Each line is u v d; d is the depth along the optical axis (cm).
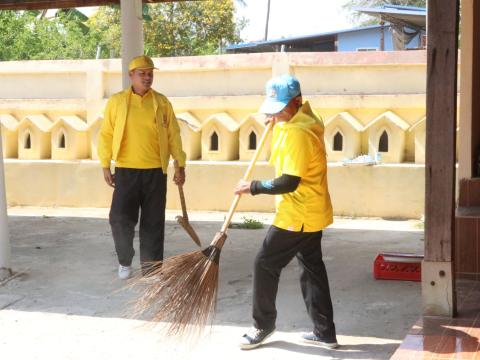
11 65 1256
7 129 1246
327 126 1115
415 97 1074
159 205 706
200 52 2308
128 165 698
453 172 508
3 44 2077
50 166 1220
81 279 726
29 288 695
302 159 481
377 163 1089
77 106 1227
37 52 2108
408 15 1908
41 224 1046
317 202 501
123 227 707
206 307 477
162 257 716
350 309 620
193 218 1102
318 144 493
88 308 632
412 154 1095
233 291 683
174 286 477
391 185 1079
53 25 2184
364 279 718
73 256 830
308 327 575
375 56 1092
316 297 524
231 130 1145
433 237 517
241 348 525
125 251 714
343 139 1109
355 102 1102
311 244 515
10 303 647
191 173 1162
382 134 1098
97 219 1089
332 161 1120
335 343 525
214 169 1150
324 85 1124
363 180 1088
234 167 1140
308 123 489
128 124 692
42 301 654
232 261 802
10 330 577
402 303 634
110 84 1220
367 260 800
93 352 528
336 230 990
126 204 704
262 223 1045
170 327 479
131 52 934
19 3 1023
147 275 495
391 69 1091
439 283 518
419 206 1072
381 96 1090
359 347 529
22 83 1262
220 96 1159
